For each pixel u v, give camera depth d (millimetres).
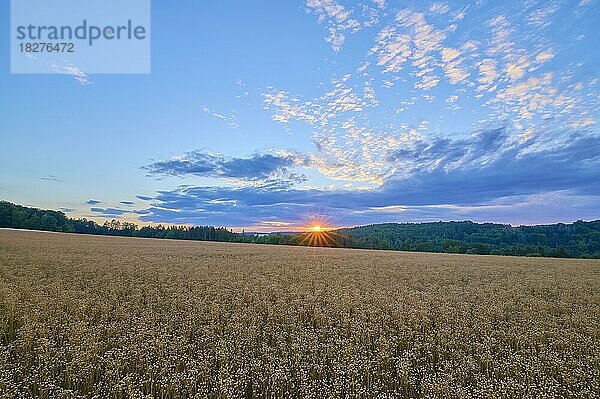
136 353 8195
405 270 27000
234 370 7945
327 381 7855
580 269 31266
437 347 9672
